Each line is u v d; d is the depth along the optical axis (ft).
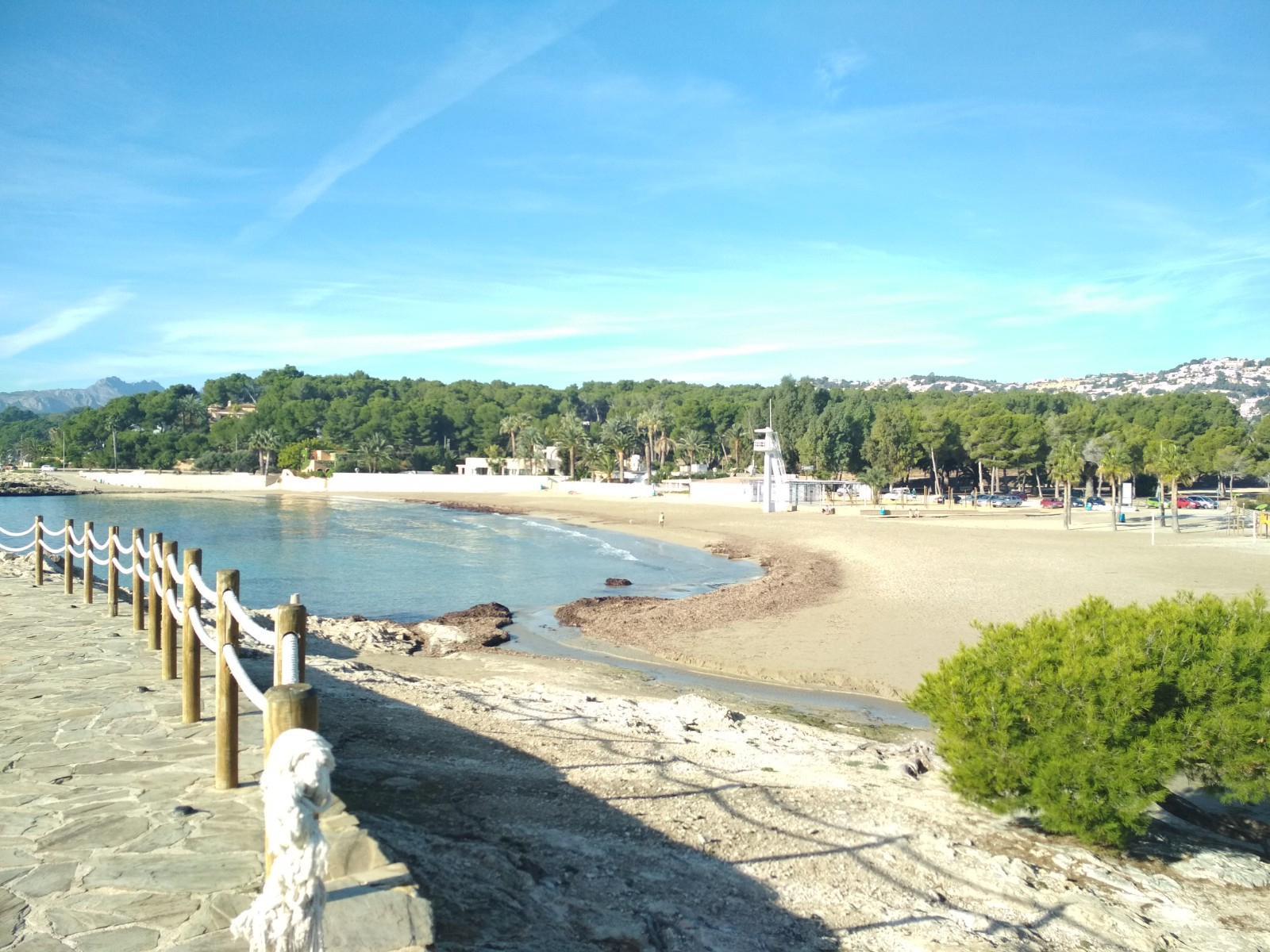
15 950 12.48
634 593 120.37
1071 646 28.12
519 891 18.86
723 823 26.04
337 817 16.40
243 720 25.16
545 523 273.54
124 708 26.30
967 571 119.24
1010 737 27.61
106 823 17.34
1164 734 26.58
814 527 215.10
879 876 23.32
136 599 40.24
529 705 44.04
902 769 34.63
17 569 72.08
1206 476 463.83
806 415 429.79
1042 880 24.12
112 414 627.87
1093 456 303.68
